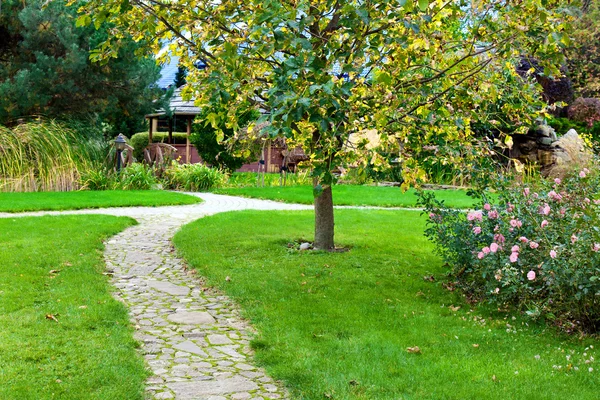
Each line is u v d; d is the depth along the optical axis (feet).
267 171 88.02
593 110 83.66
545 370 15.55
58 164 56.39
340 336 18.24
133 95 66.74
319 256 28.22
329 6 19.35
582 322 19.31
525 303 20.52
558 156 66.85
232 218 38.83
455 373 15.21
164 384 14.74
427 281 24.76
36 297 21.06
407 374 15.15
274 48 16.75
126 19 22.40
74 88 61.21
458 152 22.95
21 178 54.39
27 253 26.91
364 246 30.68
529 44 19.24
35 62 62.49
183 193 56.75
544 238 20.21
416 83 21.13
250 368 15.99
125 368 15.28
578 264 18.21
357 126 19.49
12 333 17.35
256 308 20.77
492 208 22.91
